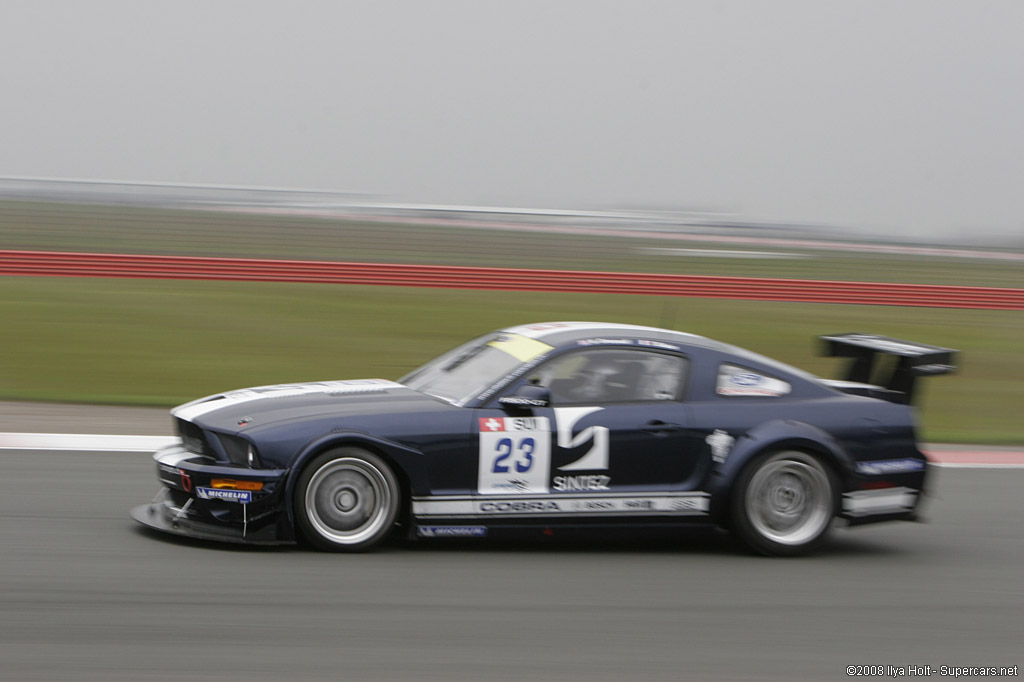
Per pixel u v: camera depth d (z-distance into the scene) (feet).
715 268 301.02
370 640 41.50
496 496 55.06
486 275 216.33
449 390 58.29
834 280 297.33
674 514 57.41
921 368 65.16
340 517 53.57
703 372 59.31
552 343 58.75
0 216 262.67
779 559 58.54
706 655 41.98
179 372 136.56
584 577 52.31
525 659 40.34
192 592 46.32
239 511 52.65
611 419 56.65
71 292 193.77
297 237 269.44
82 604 44.27
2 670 36.68
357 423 53.62
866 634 45.93
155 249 245.65
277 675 37.32
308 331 171.53
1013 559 61.62
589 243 303.27
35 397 113.09
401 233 279.90
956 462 95.76
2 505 62.34
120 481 71.31
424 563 52.95
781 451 58.39
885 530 68.33
